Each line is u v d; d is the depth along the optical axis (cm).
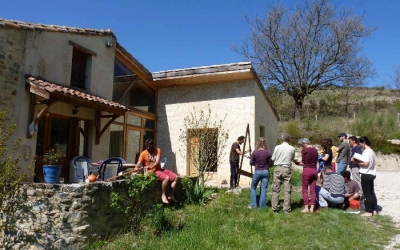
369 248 477
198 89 1281
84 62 930
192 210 709
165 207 698
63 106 829
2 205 565
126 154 1144
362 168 655
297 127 2102
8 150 669
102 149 962
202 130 1105
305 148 683
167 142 1307
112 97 1048
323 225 579
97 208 548
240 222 602
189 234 546
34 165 738
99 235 548
